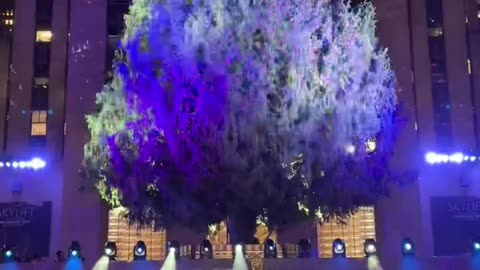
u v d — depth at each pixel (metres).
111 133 23.28
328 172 21.48
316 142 21.20
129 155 22.34
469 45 36.09
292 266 20.94
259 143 20.67
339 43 22.28
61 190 33.50
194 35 21.36
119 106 23.33
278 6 21.27
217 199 21.42
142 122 22.20
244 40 20.95
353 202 22.31
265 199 21.30
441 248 32.34
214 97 20.78
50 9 36.75
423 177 33.25
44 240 32.69
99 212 32.62
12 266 21.69
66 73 35.75
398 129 27.16
